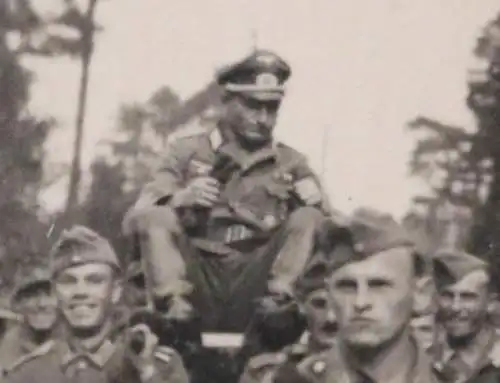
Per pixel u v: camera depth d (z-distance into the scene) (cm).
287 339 173
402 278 158
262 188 182
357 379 161
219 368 174
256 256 178
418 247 165
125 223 183
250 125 183
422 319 170
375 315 157
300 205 183
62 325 182
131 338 174
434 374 174
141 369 173
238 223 179
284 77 186
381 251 158
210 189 180
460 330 181
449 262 185
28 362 181
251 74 184
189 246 179
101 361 178
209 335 175
